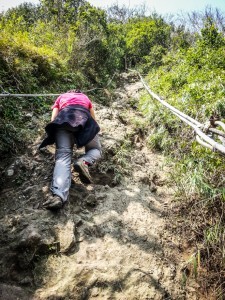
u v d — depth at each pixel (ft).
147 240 8.48
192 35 45.47
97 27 32.76
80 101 10.66
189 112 15.43
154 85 23.35
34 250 7.44
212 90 16.43
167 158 13.05
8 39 18.04
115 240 8.29
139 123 16.78
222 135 8.03
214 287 7.72
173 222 9.39
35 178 10.39
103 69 30.12
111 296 6.80
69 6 35.53
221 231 8.71
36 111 14.98
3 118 12.90
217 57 22.34
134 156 13.15
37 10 38.47
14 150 11.60
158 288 7.18
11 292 6.62
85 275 7.06
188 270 8.00
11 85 15.44
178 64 27.35
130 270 7.41
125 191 10.53
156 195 10.76
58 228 8.13
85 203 9.45
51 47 24.64
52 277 7.00
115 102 22.68
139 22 50.39
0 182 10.11
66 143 9.52
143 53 42.60
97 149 10.53
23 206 9.06
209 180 10.38
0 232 7.98
